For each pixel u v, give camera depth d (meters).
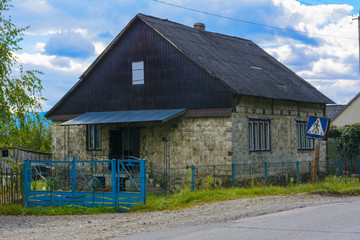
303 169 29.53
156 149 25.56
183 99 24.95
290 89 28.67
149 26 26.42
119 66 27.70
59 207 17.02
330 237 9.12
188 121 24.50
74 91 29.34
